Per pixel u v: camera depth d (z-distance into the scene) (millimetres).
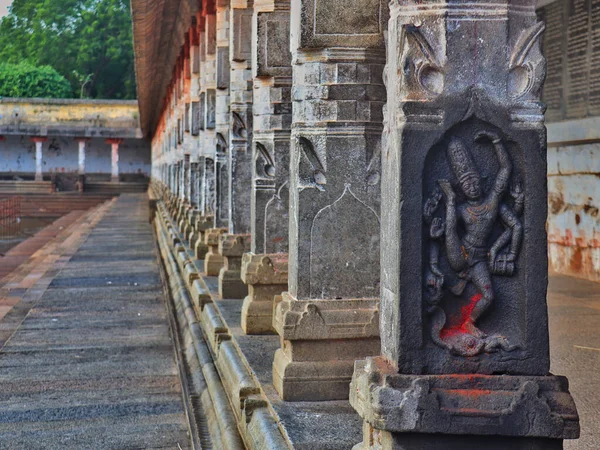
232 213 7805
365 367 2854
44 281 12141
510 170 2674
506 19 2652
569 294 7902
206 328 7027
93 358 7254
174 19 17578
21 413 5648
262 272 5820
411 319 2674
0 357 7297
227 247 7512
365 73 4316
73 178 46625
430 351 2682
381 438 2756
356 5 4227
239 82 7863
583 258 9047
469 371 2680
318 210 4383
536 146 2664
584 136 8836
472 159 2672
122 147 49531
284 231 5938
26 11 69250
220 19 9695
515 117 2662
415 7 2672
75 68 65812
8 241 24406
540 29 2654
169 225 16891
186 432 5250
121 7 66875
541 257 2689
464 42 2652
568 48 9398
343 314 4348
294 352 4348
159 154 36000
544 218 2686
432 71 2672
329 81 4316
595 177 8680
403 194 2654
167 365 7012
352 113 4332
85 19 66000
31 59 66125
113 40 65625
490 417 2609
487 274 2695
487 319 2723
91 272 13141
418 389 2621
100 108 46656
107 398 6012
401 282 2668
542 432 2611
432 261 2682
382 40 4262
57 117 46469
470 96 2646
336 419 3959
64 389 6250
